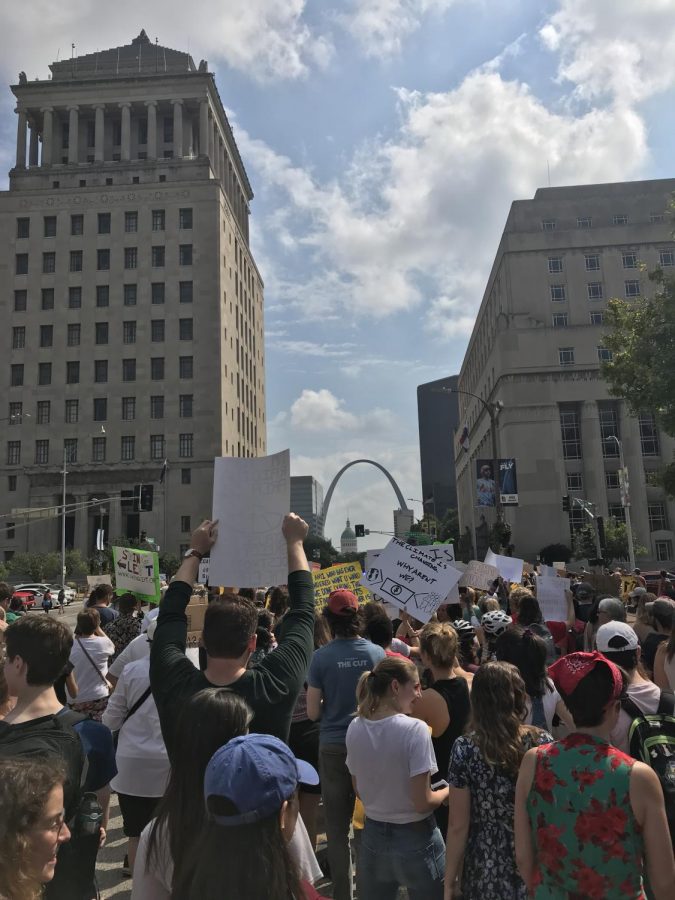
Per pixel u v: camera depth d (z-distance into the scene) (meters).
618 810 2.94
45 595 47.34
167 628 3.21
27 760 2.42
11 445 85.19
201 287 86.31
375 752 4.11
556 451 75.00
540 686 4.60
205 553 3.45
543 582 10.99
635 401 29.66
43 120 92.12
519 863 3.15
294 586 3.30
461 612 11.22
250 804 2.14
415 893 4.04
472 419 109.69
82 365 85.94
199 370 85.06
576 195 85.19
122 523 83.56
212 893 2.10
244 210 112.81
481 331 99.38
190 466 83.44
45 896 3.15
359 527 59.19
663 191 84.69
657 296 28.92
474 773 3.64
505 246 81.56
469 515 110.75
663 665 6.27
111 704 5.23
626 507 44.16
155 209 88.12
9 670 3.52
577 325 77.31
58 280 87.62
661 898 2.91
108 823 7.54
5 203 89.00
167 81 90.19
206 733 2.54
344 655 5.54
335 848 5.29
